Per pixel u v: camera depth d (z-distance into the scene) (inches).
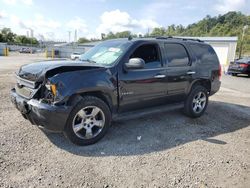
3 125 169.6
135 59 154.6
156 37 194.4
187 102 209.8
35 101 134.6
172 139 166.2
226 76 666.8
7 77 388.5
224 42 1282.0
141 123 194.5
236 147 158.9
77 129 143.7
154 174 120.9
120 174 119.4
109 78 150.9
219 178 120.6
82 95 144.7
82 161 129.8
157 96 181.3
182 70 195.6
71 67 141.2
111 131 173.9
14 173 114.8
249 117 232.8
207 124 203.9
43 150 139.3
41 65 150.1
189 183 114.9
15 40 3344.0
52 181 110.7
